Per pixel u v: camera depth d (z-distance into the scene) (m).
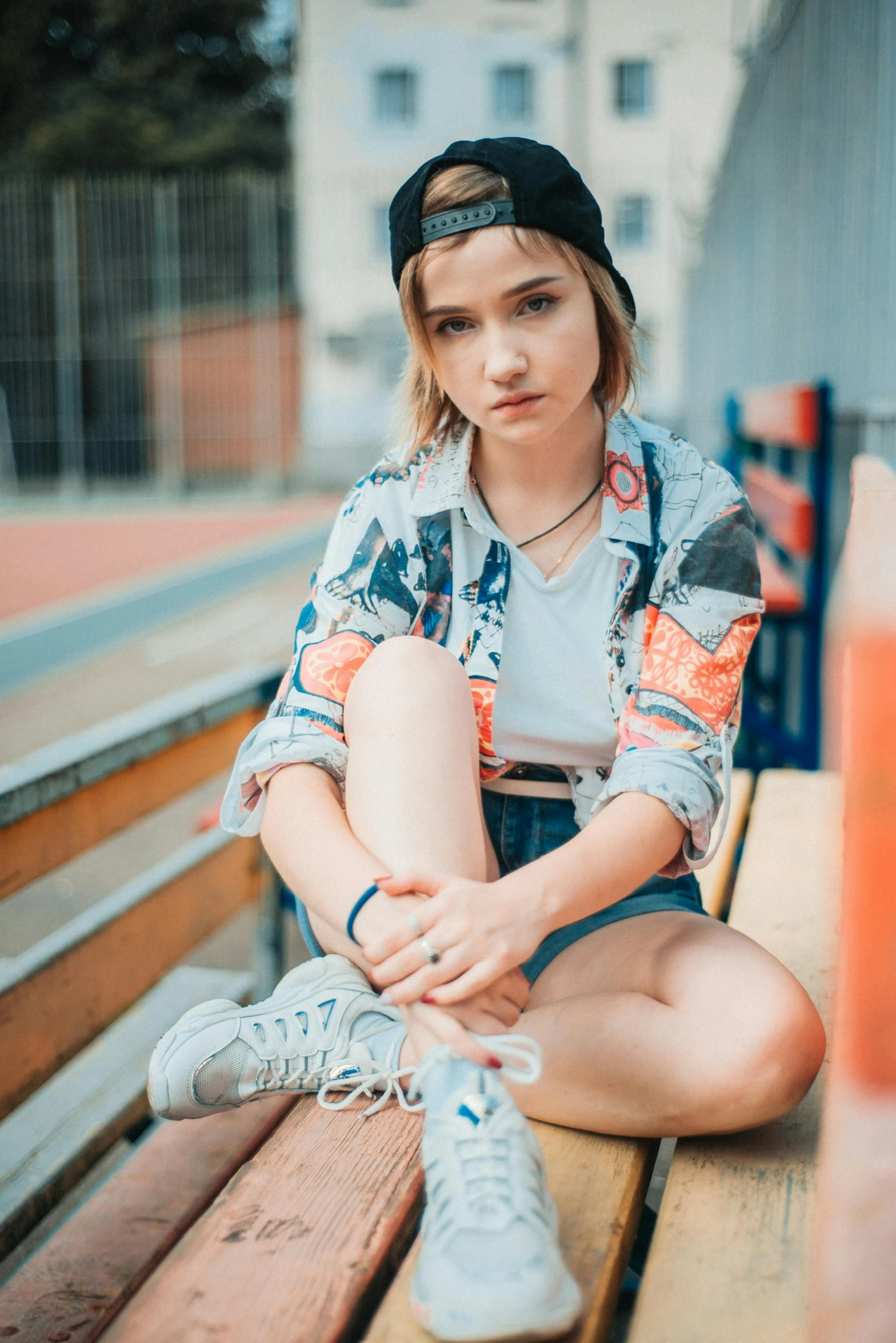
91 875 4.07
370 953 0.99
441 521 1.30
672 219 21.41
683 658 1.21
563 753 1.31
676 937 1.16
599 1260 0.92
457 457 1.29
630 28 23.31
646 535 1.24
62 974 1.66
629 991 1.14
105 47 31.59
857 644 0.65
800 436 3.14
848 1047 0.49
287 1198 1.03
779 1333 0.85
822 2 3.95
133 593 11.27
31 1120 1.86
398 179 22.95
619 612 1.25
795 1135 1.12
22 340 21.47
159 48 31.59
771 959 1.11
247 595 10.95
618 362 1.26
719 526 1.25
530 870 1.03
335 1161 1.08
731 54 7.31
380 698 1.12
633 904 1.26
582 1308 0.86
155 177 29.12
